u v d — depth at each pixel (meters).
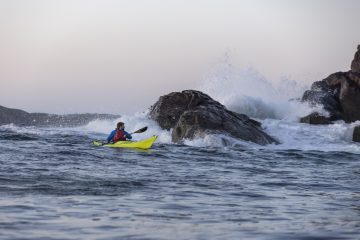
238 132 35.56
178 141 35.91
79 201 12.77
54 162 21.84
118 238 9.12
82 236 9.17
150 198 13.69
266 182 18.17
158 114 42.16
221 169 22.05
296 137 40.09
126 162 23.36
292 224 10.64
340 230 10.02
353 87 54.38
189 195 14.49
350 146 37.50
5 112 77.19
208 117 35.69
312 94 56.94
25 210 11.34
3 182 15.49
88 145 31.78
